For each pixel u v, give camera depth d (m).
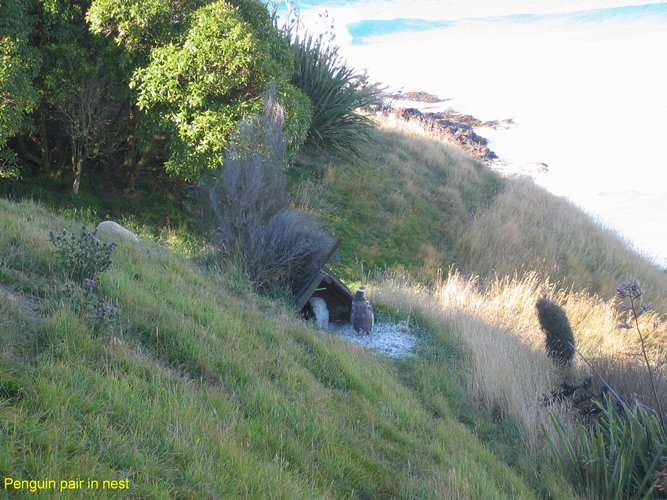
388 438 6.18
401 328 10.14
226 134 11.52
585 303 14.72
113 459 3.93
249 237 10.27
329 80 17.23
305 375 6.58
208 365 5.79
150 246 9.76
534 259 16.84
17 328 5.08
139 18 11.36
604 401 7.75
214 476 4.17
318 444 5.34
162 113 11.84
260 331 7.39
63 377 4.52
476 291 13.57
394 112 26.59
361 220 16.02
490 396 8.16
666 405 7.78
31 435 3.79
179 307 6.96
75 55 11.46
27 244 6.90
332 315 10.25
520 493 5.91
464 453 6.36
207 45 11.51
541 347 10.40
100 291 6.39
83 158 12.17
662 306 16.31
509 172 25.98
